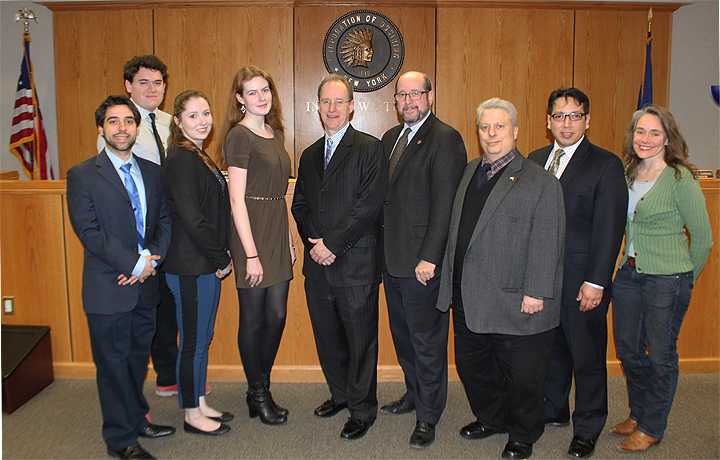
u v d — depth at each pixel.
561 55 5.16
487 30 5.11
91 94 5.13
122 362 2.25
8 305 3.09
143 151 2.76
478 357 2.37
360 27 5.08
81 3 5.00
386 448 2.40
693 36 5.27
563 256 2.18
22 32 5.22
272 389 3.01
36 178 4.77
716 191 3.03
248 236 2.38
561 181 2.25
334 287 2.39
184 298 2.38
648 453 2.34
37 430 2.56
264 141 2.41
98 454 2.36
